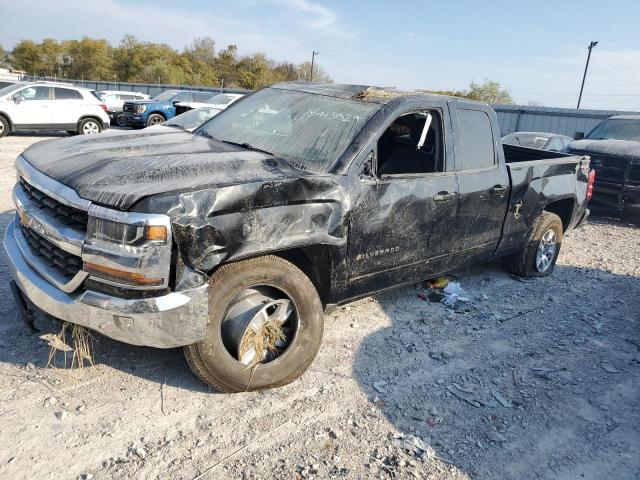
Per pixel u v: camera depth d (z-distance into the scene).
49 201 3.02
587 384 3.78
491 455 2.94
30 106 15.82
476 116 4.67
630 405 3.57
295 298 3.28
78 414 2.90
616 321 4.96
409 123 4.50
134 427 2.85
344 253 3.54
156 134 4.22
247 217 2.94
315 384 3.44
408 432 3.05
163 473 2.56
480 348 4.18
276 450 2.79
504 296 5.33
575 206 6.13
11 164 10.37
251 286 3.12
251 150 3.80
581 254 7.30
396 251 3.95
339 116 3.96
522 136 12.45
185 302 2.74
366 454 2.83
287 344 3.33
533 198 5.37
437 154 4.31
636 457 3.05
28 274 3.06
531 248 5.67
